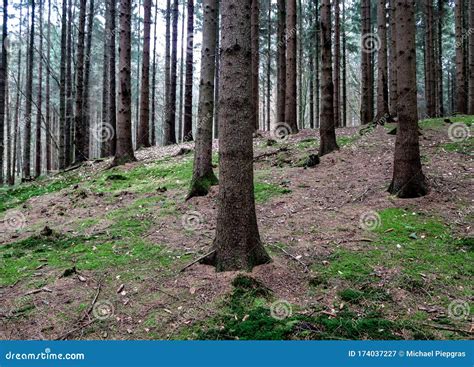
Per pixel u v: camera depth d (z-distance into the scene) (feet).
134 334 13.60
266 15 92.32
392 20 50.62
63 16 62.13
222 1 16.62
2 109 52.24
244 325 13.51
